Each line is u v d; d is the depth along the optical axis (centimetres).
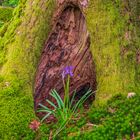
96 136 109
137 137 106
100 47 128
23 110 120
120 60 125
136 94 121
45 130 116
